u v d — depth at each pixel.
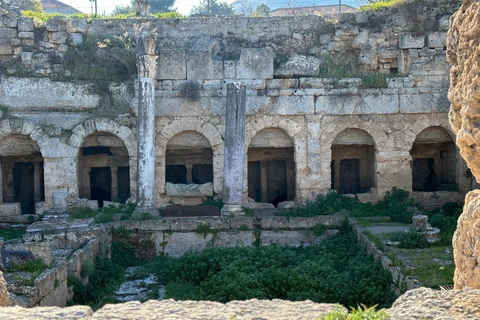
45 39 29.84
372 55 30.03
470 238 10.51
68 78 28.92
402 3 29.98
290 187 31.53
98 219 25.61
